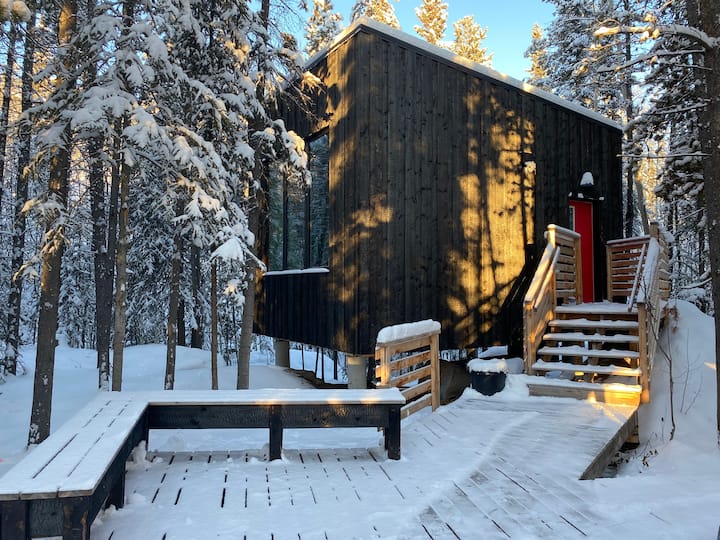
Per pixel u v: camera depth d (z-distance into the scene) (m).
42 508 2.58
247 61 8.21
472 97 9.25
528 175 9.88
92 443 3.36
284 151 8.60
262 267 7.96
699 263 16.28
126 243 6.88
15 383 10.85
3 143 9.85
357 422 4.82
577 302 9.56
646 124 10.98
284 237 10.62
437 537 3.24
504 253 9.43
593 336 7.64
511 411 6.46
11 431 7.73
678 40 8.62
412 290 8.24
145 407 4.44
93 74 6.67
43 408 6.66
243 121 8.24
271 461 4.72
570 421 5.96
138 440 4.30
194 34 7.26
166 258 16.53
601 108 18.09
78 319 22.03
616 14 8.80
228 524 3.40
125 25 6.68
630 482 4.25
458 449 5.09
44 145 6.25
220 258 6.88
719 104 5.33
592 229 11.25
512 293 9.48
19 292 12.19
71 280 21.23
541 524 3.43
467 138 9.12
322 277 8.91
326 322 8.71
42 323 6.68
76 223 6.88
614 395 6.64
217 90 8.20
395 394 5.04
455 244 8.83
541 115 10.23
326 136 9.16
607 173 11.37
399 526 3.39
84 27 6.25
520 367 9.04
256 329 11.71
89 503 2.64
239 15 8.04
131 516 3.51
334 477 4.34
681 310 9.55
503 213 9.48
